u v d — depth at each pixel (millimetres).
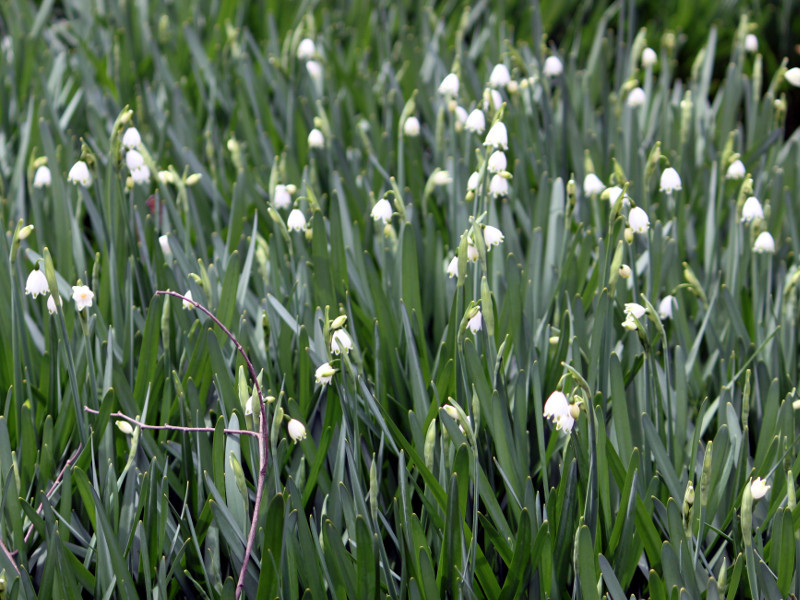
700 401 2793
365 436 2715
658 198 3061
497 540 2619
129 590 2590
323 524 2615
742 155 3098
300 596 2627
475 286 2734
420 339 2777
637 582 2684
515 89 3055
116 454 2715
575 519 2648
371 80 3318
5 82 3246
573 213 2984
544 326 2809
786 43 3525
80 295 2662
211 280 2816
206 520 2646
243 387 2623
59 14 4023
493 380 2697
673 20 3535
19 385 2709
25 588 2590
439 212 3004
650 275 2789
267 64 3270
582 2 3672
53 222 2949
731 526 2682
